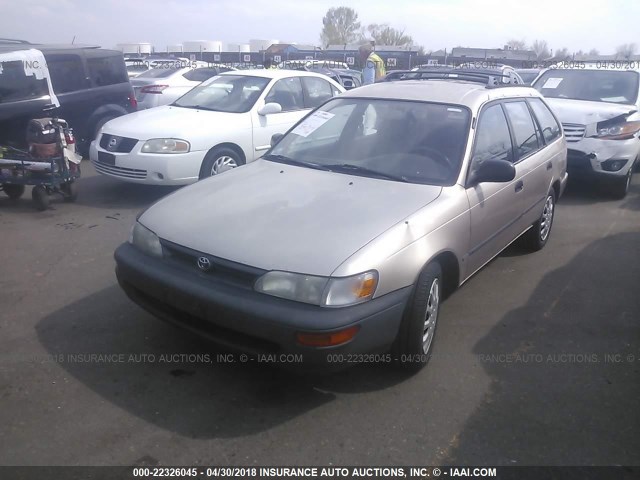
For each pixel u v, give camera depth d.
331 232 3.31
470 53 29.69
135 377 3.55
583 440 3.12
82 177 8.95
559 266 5.66
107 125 7.70
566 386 3.62
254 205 3.68
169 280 3.35
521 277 5.37
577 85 9.55
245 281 3.17
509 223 4.85
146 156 7.12
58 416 3.16
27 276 5.04
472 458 2.97
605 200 8.39
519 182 4.88
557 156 5.92
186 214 3.66
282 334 3.01
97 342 3.94
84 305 4.49
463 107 4.50
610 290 5.12
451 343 4.11
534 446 3.07
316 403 3.36
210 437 3.04
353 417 3.25
